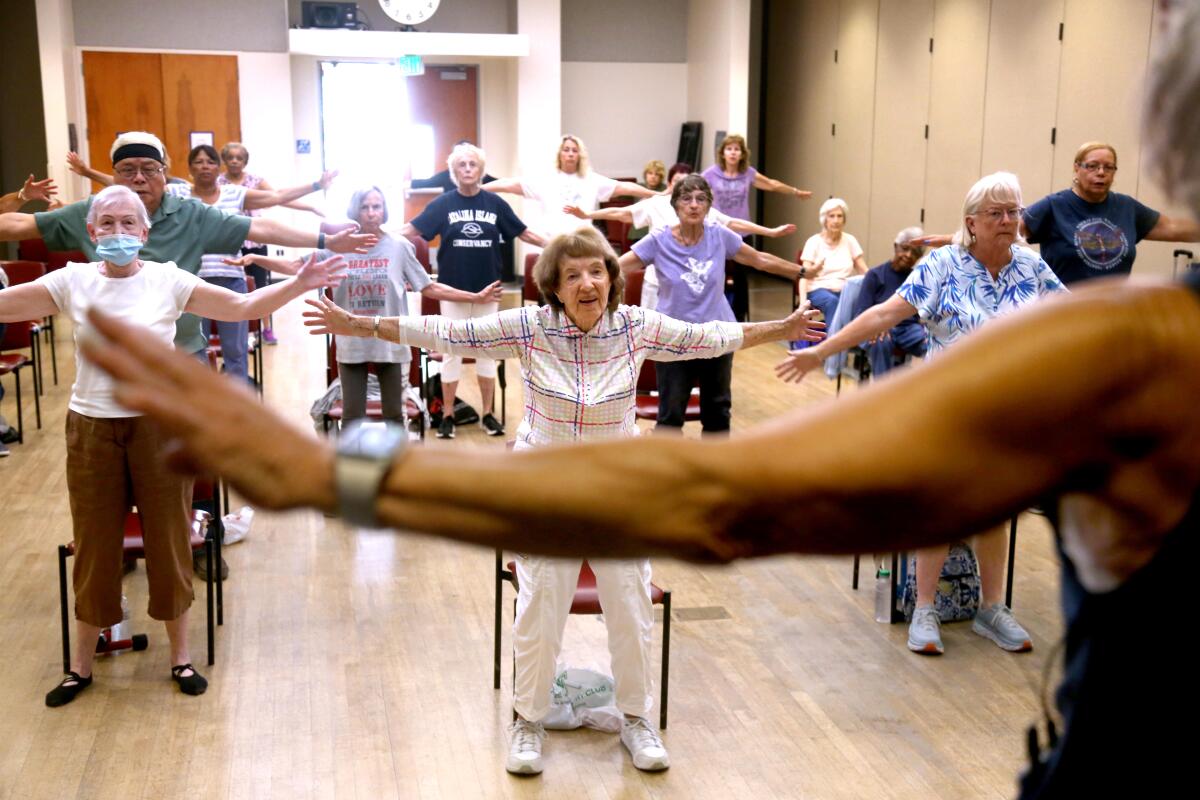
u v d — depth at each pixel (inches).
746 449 23.7
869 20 531.8
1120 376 23.0
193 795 141.7
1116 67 368.8
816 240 377.4
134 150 177.8
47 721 158.7
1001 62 431.5
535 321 138.9
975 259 169.2
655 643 185.2
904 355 274.2
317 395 340.5
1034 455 23.3
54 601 199.3
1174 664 26.7
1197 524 24.7
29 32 542.0
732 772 148.3
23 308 153.8
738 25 567.2
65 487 259.1
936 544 24.1
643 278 285.7
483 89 600.1
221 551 205.6
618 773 148.2
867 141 539.8
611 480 23.6
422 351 289.1
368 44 546.0
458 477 23.7
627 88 626.8
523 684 148.6
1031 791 32.3
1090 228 211.6
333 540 229.1
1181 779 27.7
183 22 549.0
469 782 145.8
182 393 23.9
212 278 276.8
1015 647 182.7
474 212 295.0
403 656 180.1
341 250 188.2
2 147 546.9
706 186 239.3
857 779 146.7
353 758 150.7
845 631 191.2
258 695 166.9
